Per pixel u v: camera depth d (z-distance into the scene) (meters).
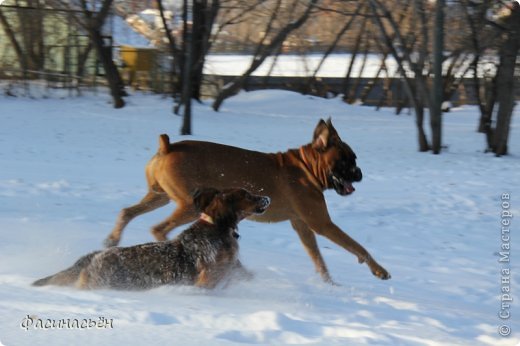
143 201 9.16
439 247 11.41
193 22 34.19
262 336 5.20
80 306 5.71
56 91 35.84
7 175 15.99
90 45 36.75
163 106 33.50
